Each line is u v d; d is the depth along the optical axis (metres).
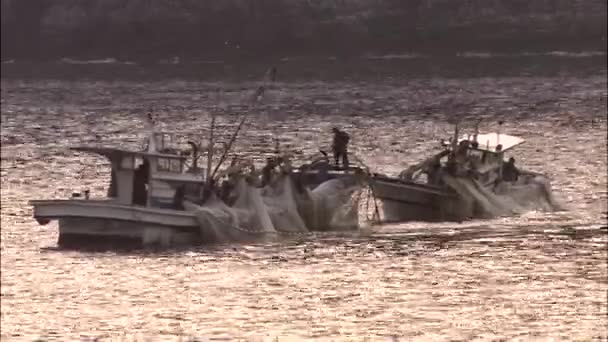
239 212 159.38
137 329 110.56
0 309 118.69
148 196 157.12
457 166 180.88
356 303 120.81
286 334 108.62
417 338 107.31
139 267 139.75
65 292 126.88
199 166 175.00
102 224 154.38
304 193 167.75
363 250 151.50
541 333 108.94
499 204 182.12
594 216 179.88
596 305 119.50
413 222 175.75
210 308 119.44
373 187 176.25
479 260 143.62
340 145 178.62
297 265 141.88
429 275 135.00
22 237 159.38
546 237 159.88
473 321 113.44
